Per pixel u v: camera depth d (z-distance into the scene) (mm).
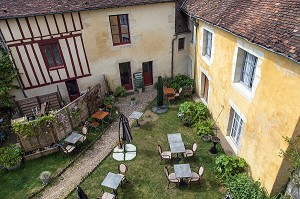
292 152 6406
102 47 14016
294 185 6969
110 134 12234
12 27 11539
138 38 14461
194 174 9148
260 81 7344
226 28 8680
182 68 16703
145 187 9227
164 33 14859
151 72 16344
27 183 9664
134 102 14633
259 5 8125
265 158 7629
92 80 14844
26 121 11023
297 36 5816
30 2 11906
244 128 8930
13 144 11156
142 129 12422
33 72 13102
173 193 8922
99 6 12367
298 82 5656
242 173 8805
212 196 8680
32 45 12352
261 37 6816
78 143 11594
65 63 13617
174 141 10406
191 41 15453
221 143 10922
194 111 12664
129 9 13312
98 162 10500
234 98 9484
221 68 10406
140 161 10438
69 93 14773
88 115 13359
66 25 12555
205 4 12039
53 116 10836
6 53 12109
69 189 9336
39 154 10820
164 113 13602
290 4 6875
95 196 8984
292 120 6055
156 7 13805
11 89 13023
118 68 15125
